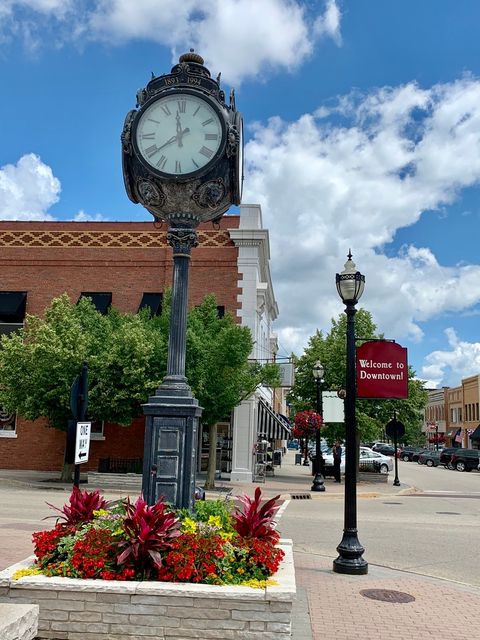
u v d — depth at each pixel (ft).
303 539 41.75
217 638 16.63
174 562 17.69
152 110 23.62
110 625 16.87
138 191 24.06
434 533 46.50
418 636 20.71
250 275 88.28
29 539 35.73
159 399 21.71
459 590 28.04
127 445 85.30
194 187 23.22
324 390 105.19
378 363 45.19
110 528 19.45
